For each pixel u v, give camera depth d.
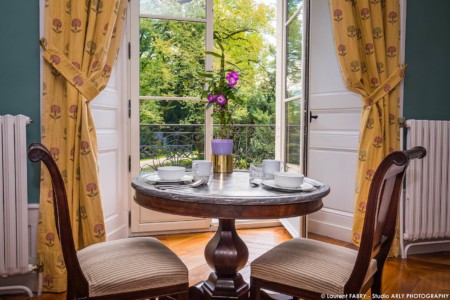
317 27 3.23
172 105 3.25
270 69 7.49
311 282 1.29
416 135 2.69
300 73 3.19
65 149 2.23
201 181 1.56
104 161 2.72
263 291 1.94
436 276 2.41
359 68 2.71
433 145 2.73
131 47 3.03
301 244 1.58
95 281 1.26
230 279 1.78
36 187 2.22
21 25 2.16
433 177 2.75
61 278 2.18
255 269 1.42
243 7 7.33
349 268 1.34
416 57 2.80
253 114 7.48
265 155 5.38
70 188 2.21
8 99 2.17
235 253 1.76
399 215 2.75
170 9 3.15
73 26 2.19
